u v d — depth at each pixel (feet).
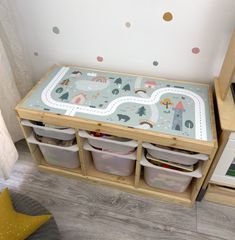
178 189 4.39
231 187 4.30
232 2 3.42
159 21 3.84
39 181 4.86
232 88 3.86
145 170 4.35
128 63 4.52
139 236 4.05
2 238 3.03
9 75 4.40
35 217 3.32
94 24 4.19
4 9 4.04
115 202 4.51
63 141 4.30
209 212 4.36
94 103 3.91
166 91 4.12
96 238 4.02
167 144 3.46
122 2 3.80
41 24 4.46
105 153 4.12
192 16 3.67
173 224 4.20
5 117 4.85
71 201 4.53
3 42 4.35
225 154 3.57
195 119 3.62
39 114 3.76
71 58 4.81
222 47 3.87
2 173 4.58
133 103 3.90
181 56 4.15
